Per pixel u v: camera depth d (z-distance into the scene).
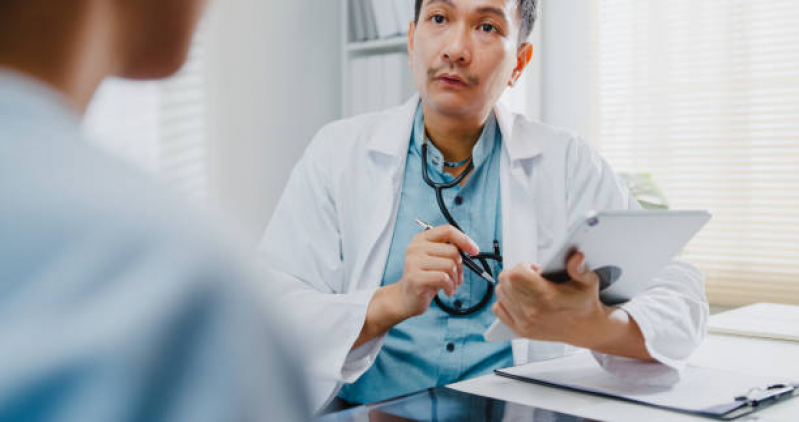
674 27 2.29
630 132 2.38
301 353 0.17
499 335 0.88
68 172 0.15
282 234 1.21
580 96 2.44
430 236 0.94
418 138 1.20
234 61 2.17
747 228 2.18
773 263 2.14
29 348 0.13
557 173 1.23
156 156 1.90
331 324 0.93
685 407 0.72
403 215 1.18
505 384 0.84
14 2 0.16
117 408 0.13
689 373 0.88
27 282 0.14
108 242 0.15
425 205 1.18
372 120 1.29
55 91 0.17
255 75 2.24
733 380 0.84
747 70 2.18
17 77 0.16
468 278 1.13
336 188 1.20
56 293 0.14
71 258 0.14
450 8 1.07
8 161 0.15
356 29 2.36
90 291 0.14
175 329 0.14
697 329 0.95
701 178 2.26
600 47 2.43
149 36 0.18
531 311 0.79
